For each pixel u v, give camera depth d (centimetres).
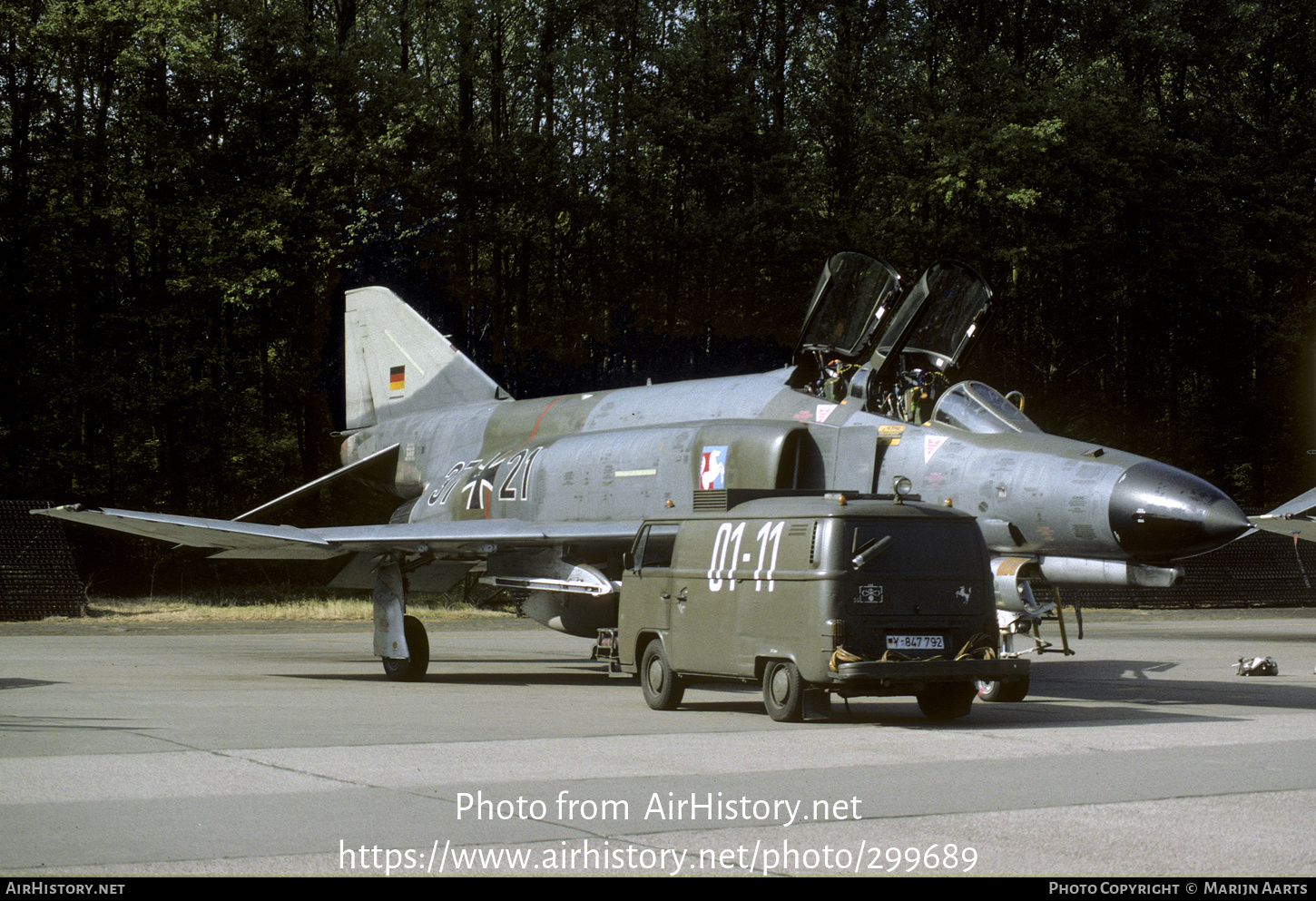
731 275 5850
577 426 2641
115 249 5403
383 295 3372
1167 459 6794
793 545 1481
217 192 5316
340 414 5581
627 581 1775
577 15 6228
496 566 2431
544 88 6284
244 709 1630
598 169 6125
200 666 2420
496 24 6062
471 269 6125
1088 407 6694
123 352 5375
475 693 1966
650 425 2461
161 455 5566
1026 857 793
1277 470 6938
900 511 1480
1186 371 6981
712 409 2352
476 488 2734
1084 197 6141
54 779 1045
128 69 5138
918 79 6469
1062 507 1830
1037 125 5822
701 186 6022
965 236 6012
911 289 2062
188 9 5162
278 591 5119
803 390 2228
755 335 5891
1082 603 5316
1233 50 6662
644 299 6038
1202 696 1950
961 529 1505
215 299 5369
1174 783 1061
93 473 5438
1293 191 6638
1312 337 6419
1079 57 6688
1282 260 6412
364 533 2269
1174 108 6806
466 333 5838
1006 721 1545
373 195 5503
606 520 2355
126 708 1609
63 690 1839
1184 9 6631
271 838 830
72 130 5359
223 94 5353
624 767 1134
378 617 2284
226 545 2305
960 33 6512
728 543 1586
